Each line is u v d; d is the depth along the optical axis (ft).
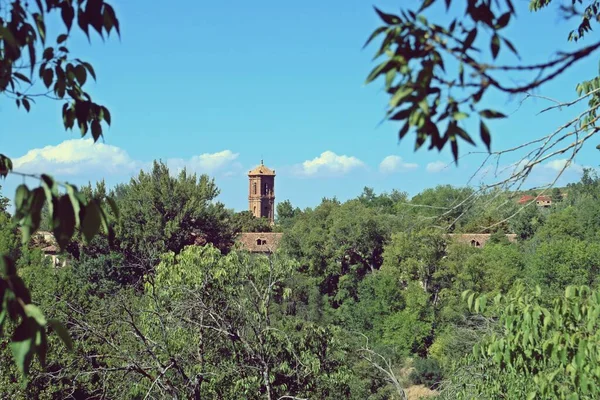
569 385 24.50
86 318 52.26
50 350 50.42
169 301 53.88
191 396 48.60
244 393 50.08
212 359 53.31
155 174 159.94
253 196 523.29
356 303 152.46
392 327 136.26
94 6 10.68
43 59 12.48
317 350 55.42
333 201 216.13
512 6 8.26
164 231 153.69
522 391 30.35
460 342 73.56
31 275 85.10
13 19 11.02
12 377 52.70
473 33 8.27
